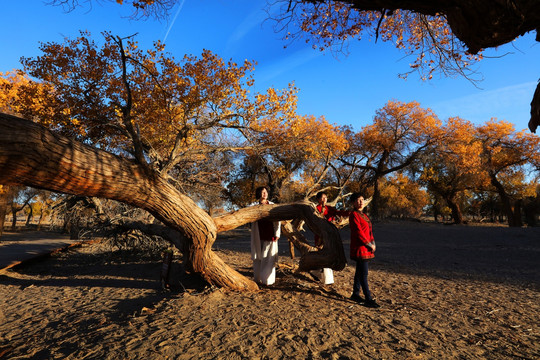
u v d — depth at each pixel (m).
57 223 15.03
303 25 5.38
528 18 2.19
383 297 5.34
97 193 3.34
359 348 3.07
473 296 5.55
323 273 5.62
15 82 18.27
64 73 13.34
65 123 12.98
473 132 40.31
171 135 13.37
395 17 5.40
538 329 3.84
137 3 5.12
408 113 36.38
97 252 13.04
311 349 3.02
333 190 33.78
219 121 12.80
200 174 18.38
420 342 3.30
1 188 22.22
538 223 45.00
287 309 4.28
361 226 4.87
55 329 4.13
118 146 13.45
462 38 2.50
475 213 62.72
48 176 2.77
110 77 13.11
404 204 55.75
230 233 25.72
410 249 14.85
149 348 3.01
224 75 12.63
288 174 26.12
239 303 4.55
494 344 3.34
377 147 38.22
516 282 6.95
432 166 41.03
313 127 25.94
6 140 2.41
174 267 7.73
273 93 12.92
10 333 4.12
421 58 5.00
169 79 12.65
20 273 9.21
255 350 2.98
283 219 5.41
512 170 42.88
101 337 3.44
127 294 5.86
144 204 4.04
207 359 2.79
